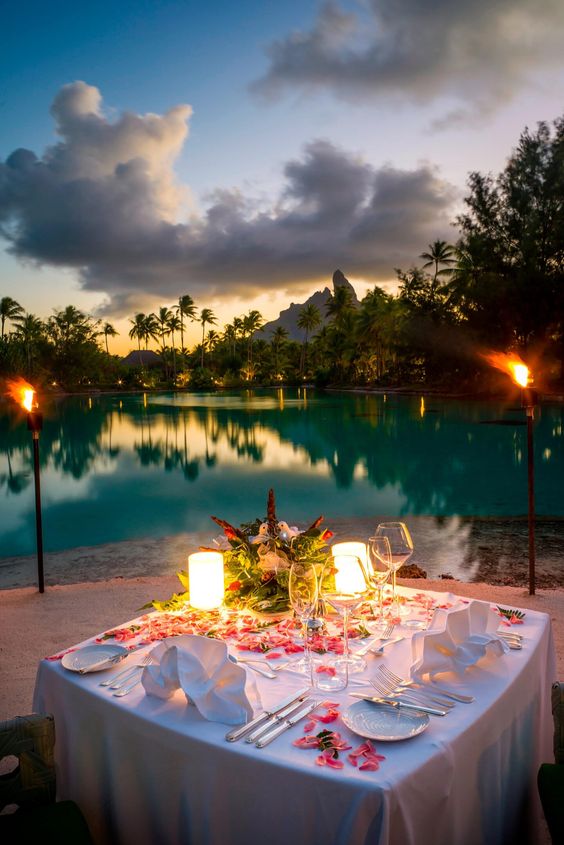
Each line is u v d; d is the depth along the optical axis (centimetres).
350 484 1312
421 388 5209
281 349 10544
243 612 232
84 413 3934
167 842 155
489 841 161
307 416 3156
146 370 10200
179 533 905
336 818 128
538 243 3591
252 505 1125
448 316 4306
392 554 216
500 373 3912
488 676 175
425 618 221
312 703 159
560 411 2783
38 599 521
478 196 3800
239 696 155
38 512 543
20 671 377
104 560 725
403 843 129
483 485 1238
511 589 519
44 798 172
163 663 165
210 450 1980
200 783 146
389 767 132
